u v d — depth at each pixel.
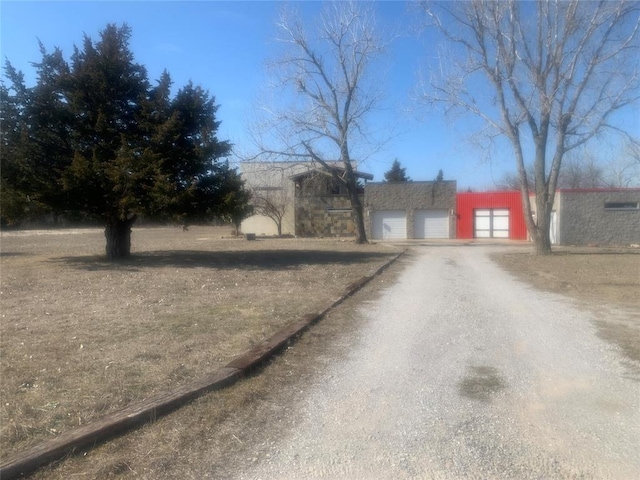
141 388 5.99
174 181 19.86
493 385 6.39
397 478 4.29
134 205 18.53
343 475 4.33
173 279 15.51
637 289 13.59
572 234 32.88
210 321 9.48
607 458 4.59
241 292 12.96
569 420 5.37
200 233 51.75
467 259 22.78
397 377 6.67
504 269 18.66
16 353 7.41
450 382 6.49
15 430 4.86
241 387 6.18
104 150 19.77
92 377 6.34
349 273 16.88
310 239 38.31
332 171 31.70
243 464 4.49
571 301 11.96
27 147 18.59
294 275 16.39
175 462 4.49
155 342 7.99
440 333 8.93
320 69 29.03
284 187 41.81
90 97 19.94
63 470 4.30
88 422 5.05
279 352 7.64
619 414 5.51
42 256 23.50
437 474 4.34
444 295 12.87
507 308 11.16
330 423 5.29
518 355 7.61
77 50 20.33
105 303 11.48
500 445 4.83
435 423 5.30
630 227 32.62
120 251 21.97
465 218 40.69
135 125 20.77
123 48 20.62
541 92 22.42
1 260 21.66
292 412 5.56
